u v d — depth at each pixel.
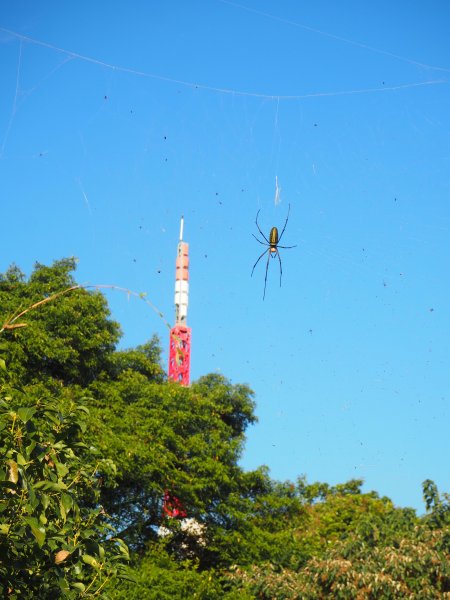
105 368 27.33
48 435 9.56
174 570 22.86
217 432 27.61
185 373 55.16
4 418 8.91
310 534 32.28
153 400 26.70
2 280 27.19
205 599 21.98
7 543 8.62
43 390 23.25
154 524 26.00
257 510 29.27
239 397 31.03
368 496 38.22
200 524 27.50
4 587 8.70
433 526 23.03
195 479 26.20
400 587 20.50
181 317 66.50
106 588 11.45
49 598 9.19
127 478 24.17
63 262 27.17
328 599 21.45
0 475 8.22
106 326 26.94
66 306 25.45
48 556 8.89
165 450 25.36
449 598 20.20
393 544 22.53
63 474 8.86
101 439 22.72
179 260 69.19
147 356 29.53
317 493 39.62
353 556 22.22
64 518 8.60
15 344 23.75
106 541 10.25
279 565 25.72
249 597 21.92
